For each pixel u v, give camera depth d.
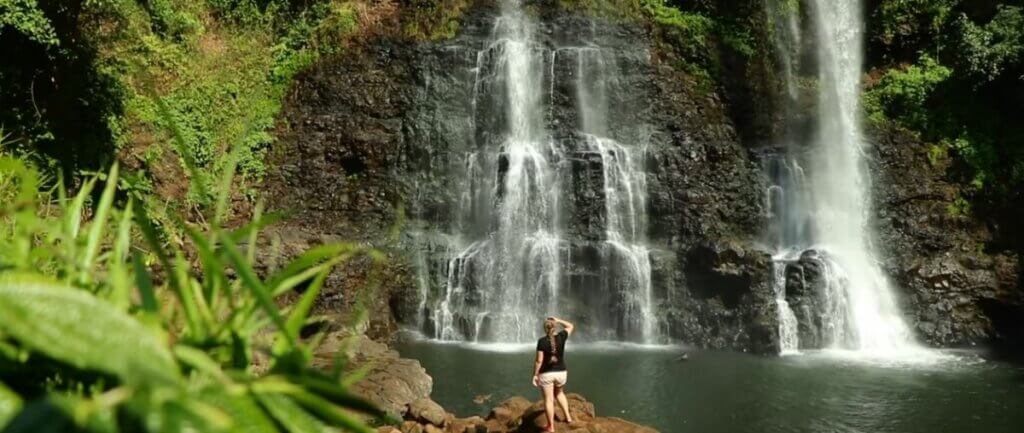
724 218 22.14
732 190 22.53
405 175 22.56
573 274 20.80
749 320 18.92
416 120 23.14
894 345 19.45
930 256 21.28
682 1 26.64
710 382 14.96
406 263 20.45
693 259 20.44
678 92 24.61
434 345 18.53
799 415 12.69
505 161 22.86
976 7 25.11
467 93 23.91
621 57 24.84
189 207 18.98
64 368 1.42
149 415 1.15
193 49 22.48
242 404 1.32
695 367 16.38
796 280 19.34
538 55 24.45
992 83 23.36
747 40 25.72
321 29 24.53
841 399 13.66
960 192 22.20
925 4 25.78
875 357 17.70
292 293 18.02
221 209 2.02
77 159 16.14
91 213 9.62
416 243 21.12
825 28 26.22
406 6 25.25
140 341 1.32
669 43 25.50
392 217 21.81
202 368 1.43
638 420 12.45
